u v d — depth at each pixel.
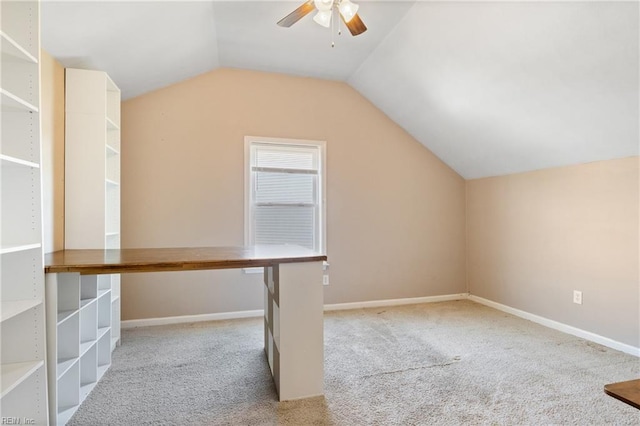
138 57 2.78
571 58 2.29
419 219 4.43
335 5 2.21
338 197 4.10
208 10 2.60
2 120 1.61
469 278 4.59
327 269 4.05
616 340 2.84
